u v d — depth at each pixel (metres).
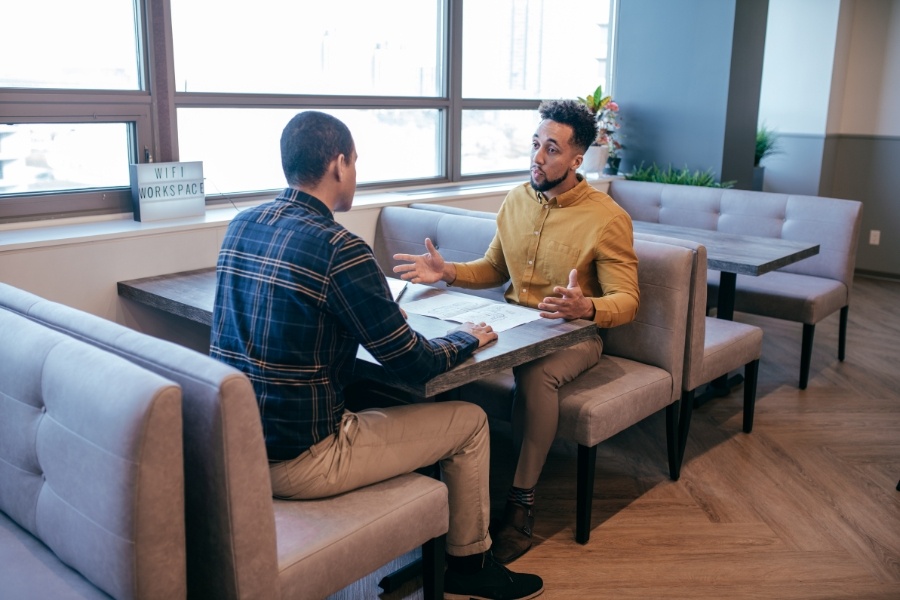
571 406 2.23
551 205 2.36
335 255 1.54
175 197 2.77
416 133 3.95
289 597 1.46
